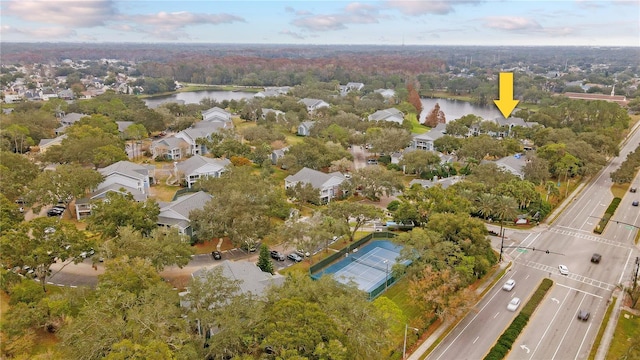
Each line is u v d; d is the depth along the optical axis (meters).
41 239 59.72
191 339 42.34
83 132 120.31
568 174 120.44
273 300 45.69
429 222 72.25
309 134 161.75
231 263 58.25
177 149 128.62
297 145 124.56
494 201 86.56
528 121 172.12
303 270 70.88
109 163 106.00
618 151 135.25
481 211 89.50
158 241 63.22
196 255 74.94
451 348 53.97
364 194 104.06
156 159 126.94
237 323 41.19
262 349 42.72
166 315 42.09
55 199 82.19
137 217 69.69
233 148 122.81
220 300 45.34
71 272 67.12
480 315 60.75
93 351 38.84
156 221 74.81
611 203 103.25
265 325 41.19
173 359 37.03
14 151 125.94
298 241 72.69
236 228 72.88
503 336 55.06
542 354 52.94
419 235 65.25
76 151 105.00
